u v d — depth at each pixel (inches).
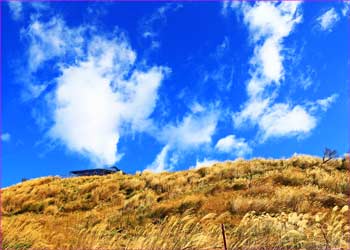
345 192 696.4
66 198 875.4
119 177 1064.2
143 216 606.5
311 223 494.9
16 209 788.0
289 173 806.5
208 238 406.6
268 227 435.8
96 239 446.9
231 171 928.3
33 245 435.5
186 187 832.3
